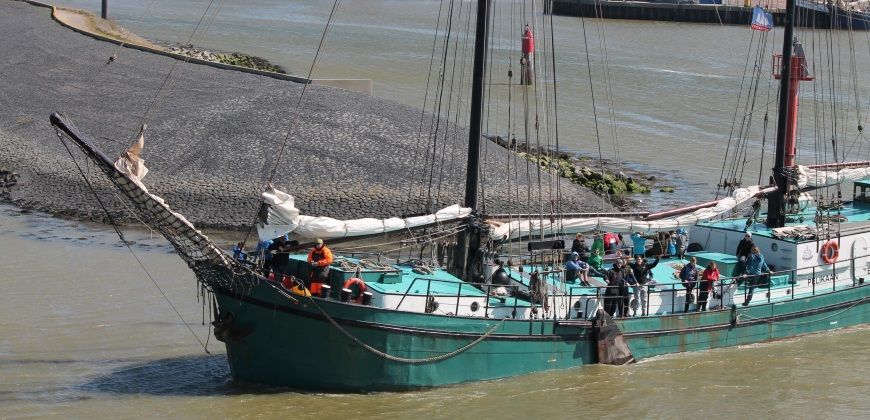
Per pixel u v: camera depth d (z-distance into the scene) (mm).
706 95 171000
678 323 62156
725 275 66438
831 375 60906
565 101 161750
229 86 132375
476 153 61969
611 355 59656
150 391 55625
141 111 124250
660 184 118500
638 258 63656
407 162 109500
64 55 151375
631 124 149250
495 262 63438
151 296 73500
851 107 150875
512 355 57281
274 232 55094
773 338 66250
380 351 53500
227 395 54906
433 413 53125
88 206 99000
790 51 72875
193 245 52812
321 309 52562
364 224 57531
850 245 70500
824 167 78438
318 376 54188
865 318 70938
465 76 176500
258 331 54250
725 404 56188
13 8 191125
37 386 56188
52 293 73500
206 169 107000
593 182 114312
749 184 118562
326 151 110875
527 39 91125
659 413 54875
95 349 62375
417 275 59438
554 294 58656
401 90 165375
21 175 106188
